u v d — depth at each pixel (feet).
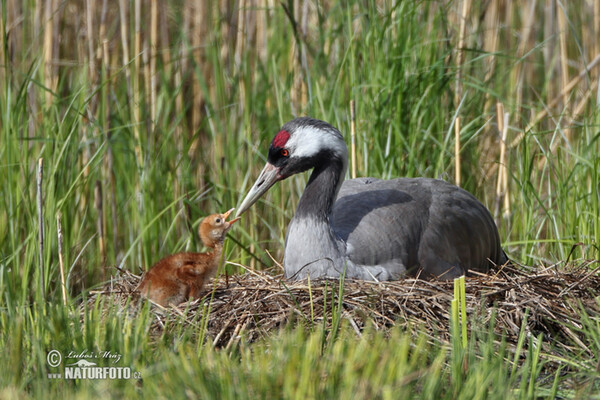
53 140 35.12
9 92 35.58
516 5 53.26
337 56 42.29
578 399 22.26
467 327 27.43
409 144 39.88
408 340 23.94
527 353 26.07
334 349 22.48
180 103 44.88
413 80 39.75
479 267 35.14
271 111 43.19
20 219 35.60
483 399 21.52
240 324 27.61
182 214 41.88
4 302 32.76
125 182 41.22
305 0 43.83
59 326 25.03
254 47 46.21
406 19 40.14
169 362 21.84
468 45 46.09
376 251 32.07
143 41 45.60
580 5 52.44
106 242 40.42
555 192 39.65
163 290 29.14
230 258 40.11
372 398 20.49
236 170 41.98
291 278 32.12
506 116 39.75
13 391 21.47
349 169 39.86
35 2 42.50
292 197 41.68
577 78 45.44
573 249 34.09
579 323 28.19
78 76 42.98
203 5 46.88
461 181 42.75
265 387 20.57
